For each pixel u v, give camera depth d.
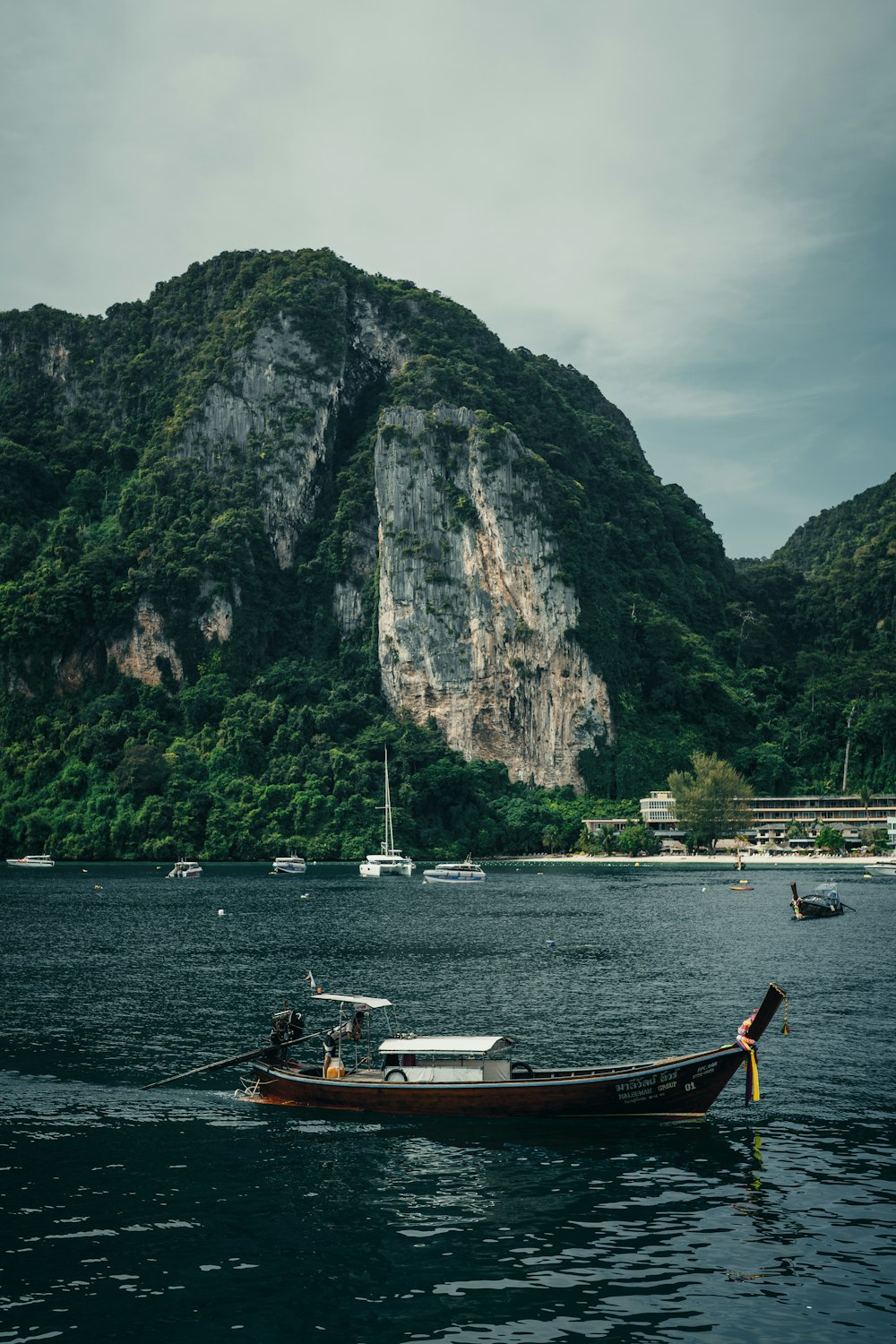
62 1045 54.56
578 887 174.12
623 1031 56.56
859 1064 49.56
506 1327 26.77
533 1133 40.78
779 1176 35.88
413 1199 34.38
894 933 103.62
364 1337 26.39
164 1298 28.16
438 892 164.62
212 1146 39.50
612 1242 31.16
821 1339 26.05
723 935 103.25
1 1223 32.56
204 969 81.31
